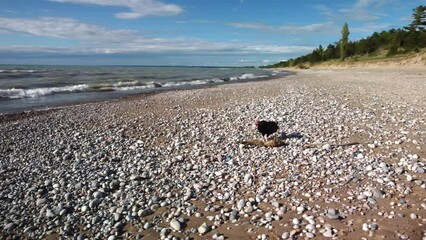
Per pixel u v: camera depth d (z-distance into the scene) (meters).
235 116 17.41
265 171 8.98
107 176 9.31
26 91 30.61
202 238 6.05
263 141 11.63
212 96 26.52
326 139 11.80
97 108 21.69
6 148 12.45
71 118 18.28
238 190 7.94
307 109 18.28
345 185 7.74
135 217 6.95
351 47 115.19
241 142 11.88
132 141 13.11
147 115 18.78
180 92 30.84
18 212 7.39
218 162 10.04
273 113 17.38
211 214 6.91
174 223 6.46
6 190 8.55
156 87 38.50
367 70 70.31
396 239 5.55
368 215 6.37
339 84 35.03
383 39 103.94
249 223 6.43
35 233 6.55
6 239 6.38
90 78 52.50
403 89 27.03
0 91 29.91
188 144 12.34
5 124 16.88
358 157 9.55
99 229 6.61
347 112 16.84
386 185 7.57
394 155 9.63
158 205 7.39
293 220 6.33
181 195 7.88
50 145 12.72
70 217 7.09
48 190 8.52
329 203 6.95
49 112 20.39
